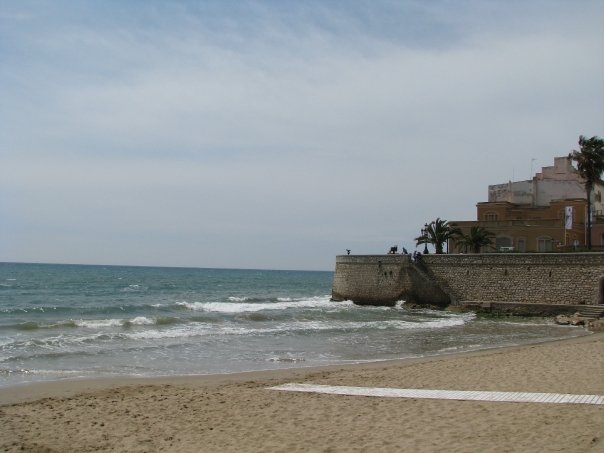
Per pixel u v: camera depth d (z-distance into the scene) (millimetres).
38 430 14438
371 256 60938
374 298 60312
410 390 17656
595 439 11477
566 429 12367
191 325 42562
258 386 19750
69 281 118438
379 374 21391
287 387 19188
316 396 17422
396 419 14086
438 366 22766
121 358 27656
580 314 45438
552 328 41938
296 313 51875
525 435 12125
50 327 39062
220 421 14914
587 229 57531
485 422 13328
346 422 14094
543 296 49156
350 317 50125
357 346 33094
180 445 12961
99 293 85812
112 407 16781
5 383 21203
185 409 16391
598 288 46438
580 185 71375
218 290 107875
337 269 65750
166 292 93875
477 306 52156
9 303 65438
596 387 16875
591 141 54469
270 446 12500
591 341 30375
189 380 21844
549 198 72750
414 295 56688
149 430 14297
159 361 27094
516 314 49750
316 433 13305
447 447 11688
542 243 62062
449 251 66625
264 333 38125
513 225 63375
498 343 34062
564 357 23328
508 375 19578
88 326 40312
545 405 14727
